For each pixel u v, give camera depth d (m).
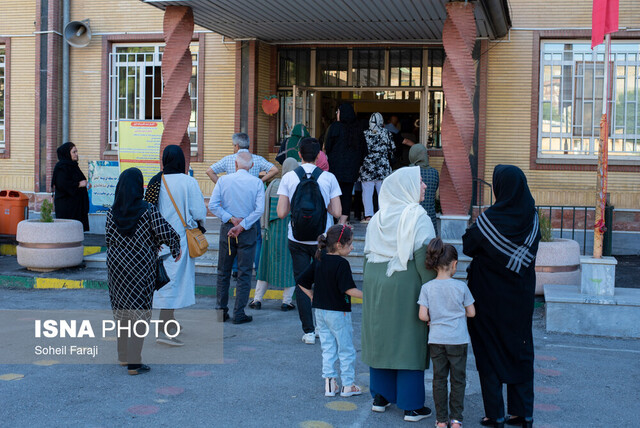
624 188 12.15
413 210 4.86
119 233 5.84
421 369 4.86
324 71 13.55
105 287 9.86
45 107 13.88
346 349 5.47
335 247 5.44
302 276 5.60
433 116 13.27
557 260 8.75
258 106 13.35
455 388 4.69
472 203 12.39
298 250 7.00
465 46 9.52
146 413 5.02
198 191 7.00
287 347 6.90
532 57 12.28
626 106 12.23
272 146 13.67
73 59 14.12
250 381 5.81
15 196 12.58
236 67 13.23
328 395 5.46
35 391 5.46
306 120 13.69
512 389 4.80
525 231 4.69
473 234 4.75
